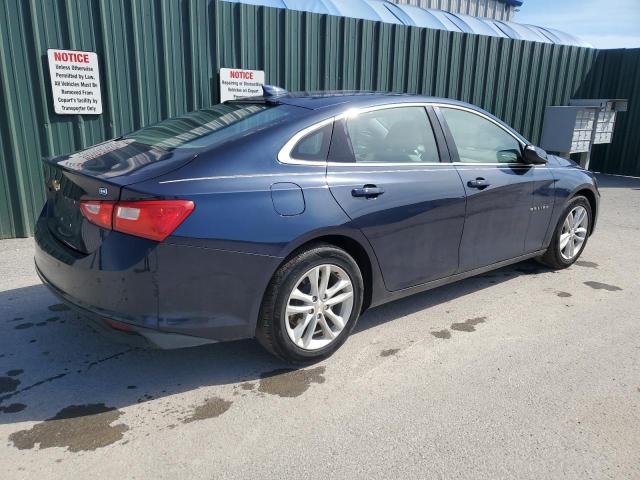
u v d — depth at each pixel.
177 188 2.70
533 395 3.02
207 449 2.52
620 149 11.60
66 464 2.40
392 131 3.63
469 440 2.62
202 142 3.06
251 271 2.88
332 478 2.34
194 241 2.69
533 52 10.38
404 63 8.68
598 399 3.00
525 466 2.44
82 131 5.91
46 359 3.31
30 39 5.43
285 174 3.04
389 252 3.49
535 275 5.07
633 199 9.11
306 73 7.58
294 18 7.28
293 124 3.20
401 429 2.69
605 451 2.56
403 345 3.59
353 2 10.34
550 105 11.02
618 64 11.34
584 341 3.71
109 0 5.78
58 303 4.11
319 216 3.08
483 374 3.24
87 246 2.77
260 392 3.01
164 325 2.70
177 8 6.26
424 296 4.49
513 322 4.00
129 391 3.00
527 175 4.44
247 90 7.01
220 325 2.86
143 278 2.63
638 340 3.74
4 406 2.83
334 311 3.39
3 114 5.45
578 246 5.26
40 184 5.80
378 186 3.38
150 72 6.21
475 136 4.18
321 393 3.00
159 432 2.64
